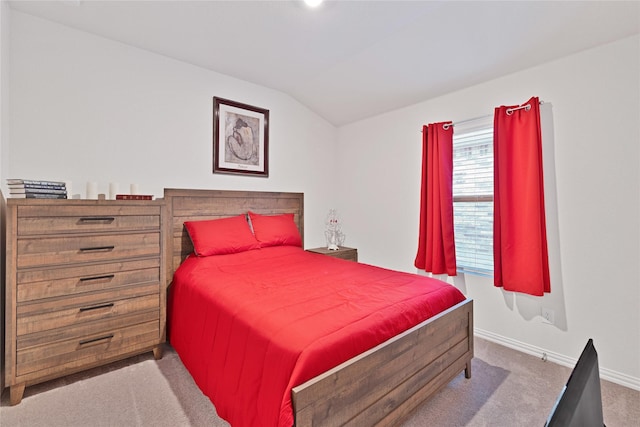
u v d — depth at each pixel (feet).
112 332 6.72
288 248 9.75
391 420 4.61
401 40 7.96
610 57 6.54
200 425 5.08
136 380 6.39
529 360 7.41
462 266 9.45
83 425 5.05
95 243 6.49
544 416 5.38
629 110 6.34
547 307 7.52
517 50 7.29
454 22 7.02
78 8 6.73
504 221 7.87
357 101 11.25
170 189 8.79
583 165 6.94
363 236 12.46
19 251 5.66
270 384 3.88
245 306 5.14
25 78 6.81
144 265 7.16
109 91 7.97
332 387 3.77
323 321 4.50
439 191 9.45
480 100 8.82
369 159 12.19
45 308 5.93
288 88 11.27
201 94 9.62
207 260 7.98
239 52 8.74
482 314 8.81
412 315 5.28
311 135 12.67
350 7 6.77
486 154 8.86
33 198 6.00
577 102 7.00
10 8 6.60
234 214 10.13
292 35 7.88
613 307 6.61
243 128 10.55
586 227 6.93
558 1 5.95
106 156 7.91
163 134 8.87
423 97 10.07
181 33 7.77
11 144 6.64
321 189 13.08
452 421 5.24
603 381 6.61
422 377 5.24
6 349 5.51
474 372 6.84
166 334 7.86
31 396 5.80
